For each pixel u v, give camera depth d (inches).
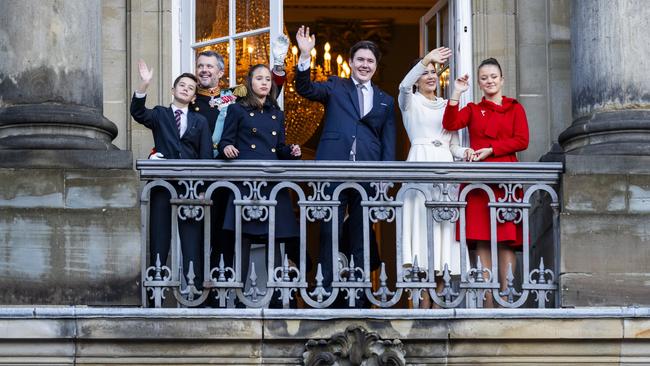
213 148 553.6
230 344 511.2
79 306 508.7
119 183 519.5
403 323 513.3
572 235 523.8
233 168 525.0
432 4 890.1
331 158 544.1
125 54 613.3
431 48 655.8
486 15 616.4
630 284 522.3
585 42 548.7
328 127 547.5
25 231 516.1
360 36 900.6
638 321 514.3
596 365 517.3
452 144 554.9
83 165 520.4
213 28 617.3
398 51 901.2
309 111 768.3
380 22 898.7
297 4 894.4
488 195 528.7
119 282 514.9
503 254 543.5
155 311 506.9
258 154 538.3
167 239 529.0
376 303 519.5
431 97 556.4
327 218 525.7
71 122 528.1
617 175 526.9
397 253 523.2
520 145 546.9
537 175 530.3
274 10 610.2
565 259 522.9
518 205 528.4
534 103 611.2
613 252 523.5
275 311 510.0
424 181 528.4
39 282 514.3
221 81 613.3
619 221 525.0
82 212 517.7
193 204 522.0
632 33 542.6
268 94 546.6
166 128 539.8
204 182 528.7
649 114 538.3
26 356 507.2
